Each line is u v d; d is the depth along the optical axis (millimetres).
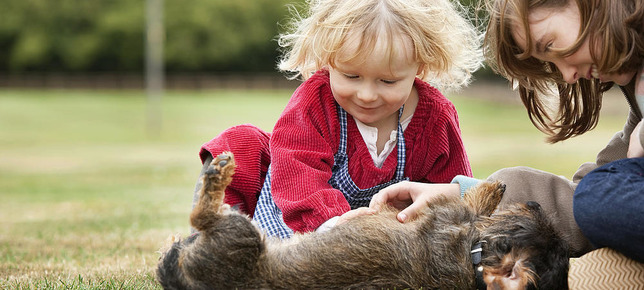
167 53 65625
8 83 59188
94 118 39719
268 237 3832
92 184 15367
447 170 4375
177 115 40812
